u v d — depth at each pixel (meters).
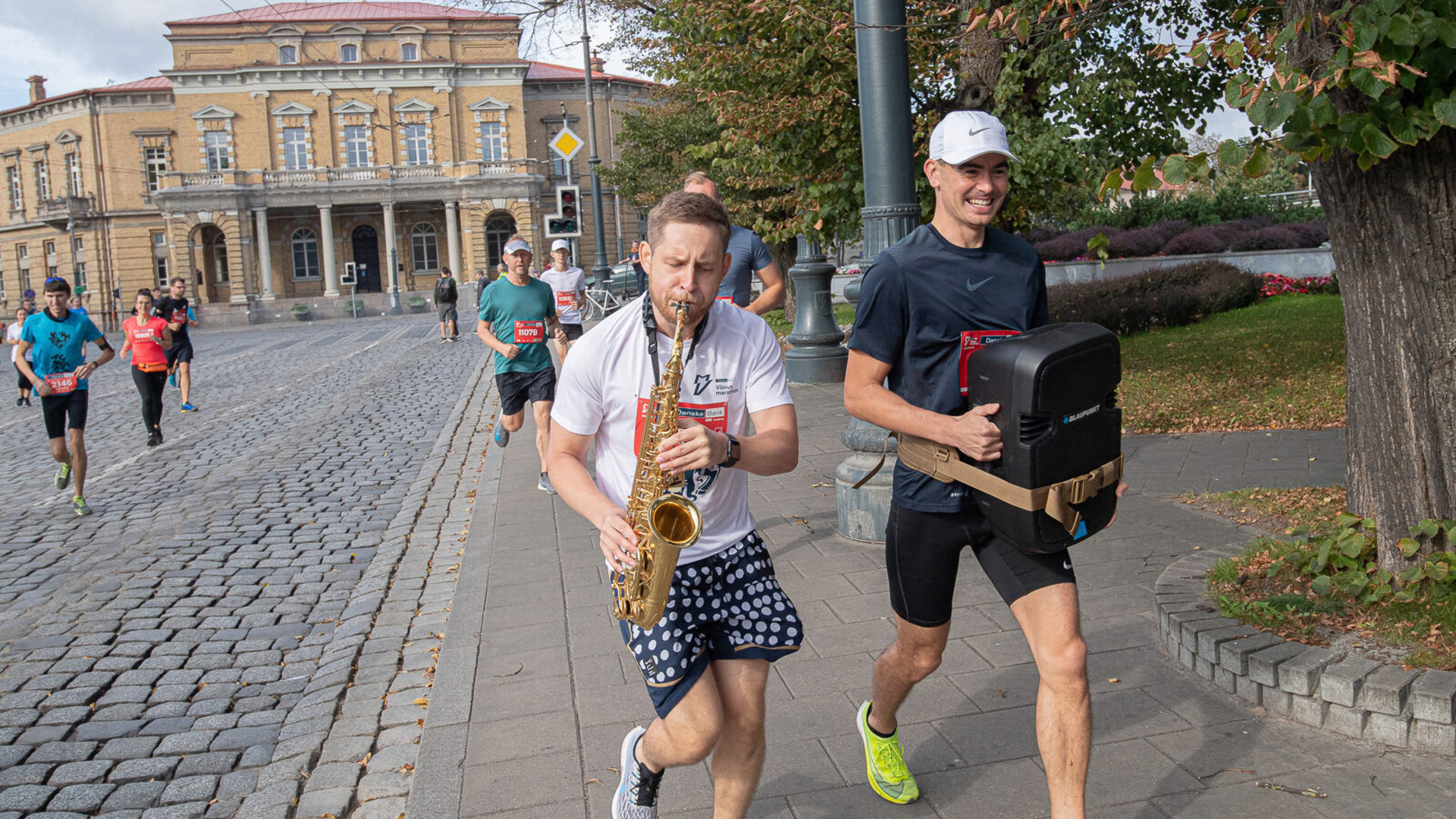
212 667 4.97
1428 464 3.83
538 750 3.65
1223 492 6.43
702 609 2.62
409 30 60.88
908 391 2.89
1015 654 4.20
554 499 7.77
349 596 6.03
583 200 64.19
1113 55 9.28
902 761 3.17
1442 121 3.22
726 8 9.80
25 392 17.30
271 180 58.69
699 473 2.61
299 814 3.45
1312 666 3.44
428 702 4.15
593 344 2.62
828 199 10.55
